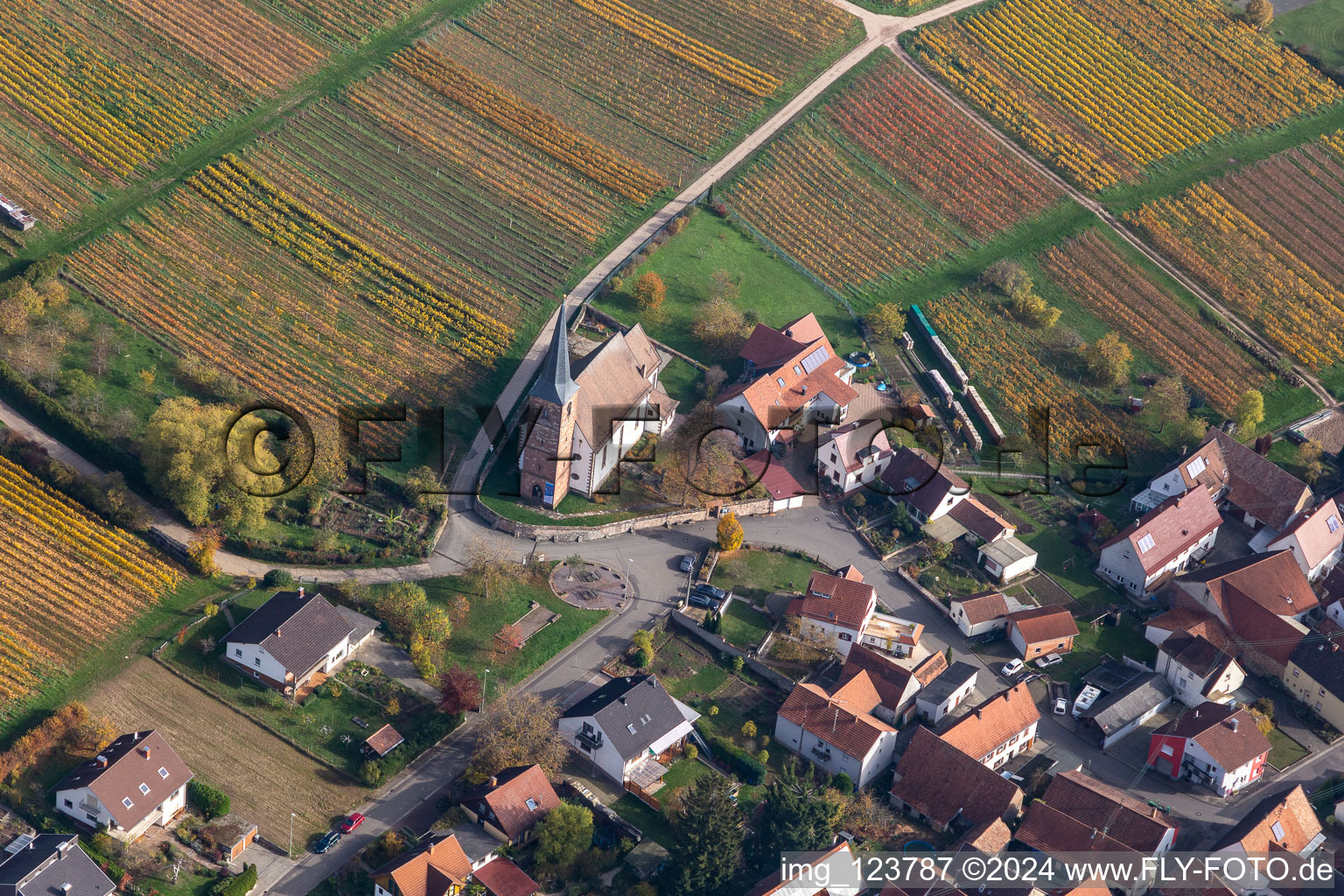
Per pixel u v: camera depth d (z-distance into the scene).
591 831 135.25
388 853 134.12
